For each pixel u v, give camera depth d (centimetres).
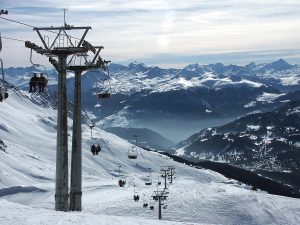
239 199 12144
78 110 2516
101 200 11650
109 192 13512
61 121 2341
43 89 2514
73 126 2516
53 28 2288
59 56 2328
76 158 2517
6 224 1723
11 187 13112
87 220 1978
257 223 10769
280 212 11700
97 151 3400
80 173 2523
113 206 10688
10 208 2167
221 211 11131
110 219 2095
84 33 2298
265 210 11569
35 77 2494
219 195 12500
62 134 2338
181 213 10519
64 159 2339
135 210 10375
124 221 2091
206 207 11269
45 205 11188
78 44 2302
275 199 12962
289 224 11025
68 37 2297
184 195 12394
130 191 13575
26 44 2270
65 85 2353
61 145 2334
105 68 2517
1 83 2436
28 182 17150
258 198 12644
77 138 2505
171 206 10975
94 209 10394
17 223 1753
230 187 14775
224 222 10481
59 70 2336
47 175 19738
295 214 11794
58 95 2353
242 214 11081
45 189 13050
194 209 10950
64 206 2344
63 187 2342
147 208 10575
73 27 2288
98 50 2431
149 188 14600
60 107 2345
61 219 1928
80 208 2519
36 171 19775
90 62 2458
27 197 12550
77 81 2498
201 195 12469
